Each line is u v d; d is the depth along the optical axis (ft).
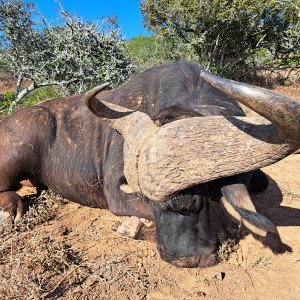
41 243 5.32
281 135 2.89
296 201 6.52
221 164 3.43
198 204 4.09
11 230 5.81
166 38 17.29
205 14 15.96
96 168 6.32
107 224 6.04
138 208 5.39
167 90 5.25
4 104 13.97
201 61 17.58
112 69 13.03
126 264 4.89
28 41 13.51
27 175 6.75
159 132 3.64
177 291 4.40
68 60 13.12
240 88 2.65
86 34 13.08
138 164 3.76
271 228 3.68
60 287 4.52
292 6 17.15
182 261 4.37
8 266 4.77
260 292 4.36
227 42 17.34
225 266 4.70
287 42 18.24
